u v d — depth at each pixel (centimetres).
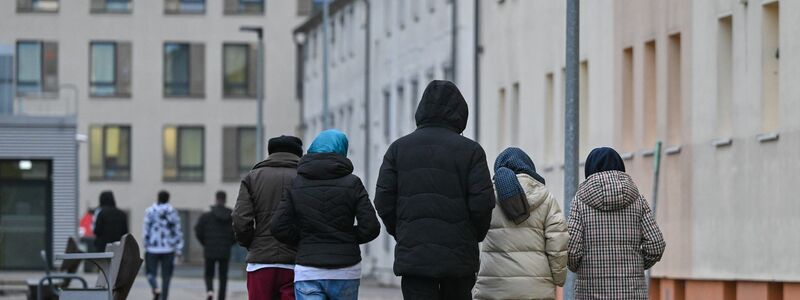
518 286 1667
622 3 4044
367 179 8088
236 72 10862
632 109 4016
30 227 6456
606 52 4175
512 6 5181
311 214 1789
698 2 3525
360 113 8350
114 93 10750
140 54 10788
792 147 2981
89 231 7562
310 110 10050
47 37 10712
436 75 6375
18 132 6425
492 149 5441
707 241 3466
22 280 5234
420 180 1605
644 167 3866
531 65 4928
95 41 10756
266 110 10812
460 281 1619
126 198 10712
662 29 3753
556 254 1672
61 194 6444
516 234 1669
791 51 2978
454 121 1630
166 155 10788
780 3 3031
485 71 5553
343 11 8862
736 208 3291
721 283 3378
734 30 3316
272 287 1928
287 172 1934
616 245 1736
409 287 1614
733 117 3319
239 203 1922
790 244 2992
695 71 3550
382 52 7706
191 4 10850
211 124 10831
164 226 3947
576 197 1758
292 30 10831
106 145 10750
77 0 10750
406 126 7075
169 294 4694
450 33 6059
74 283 5106
